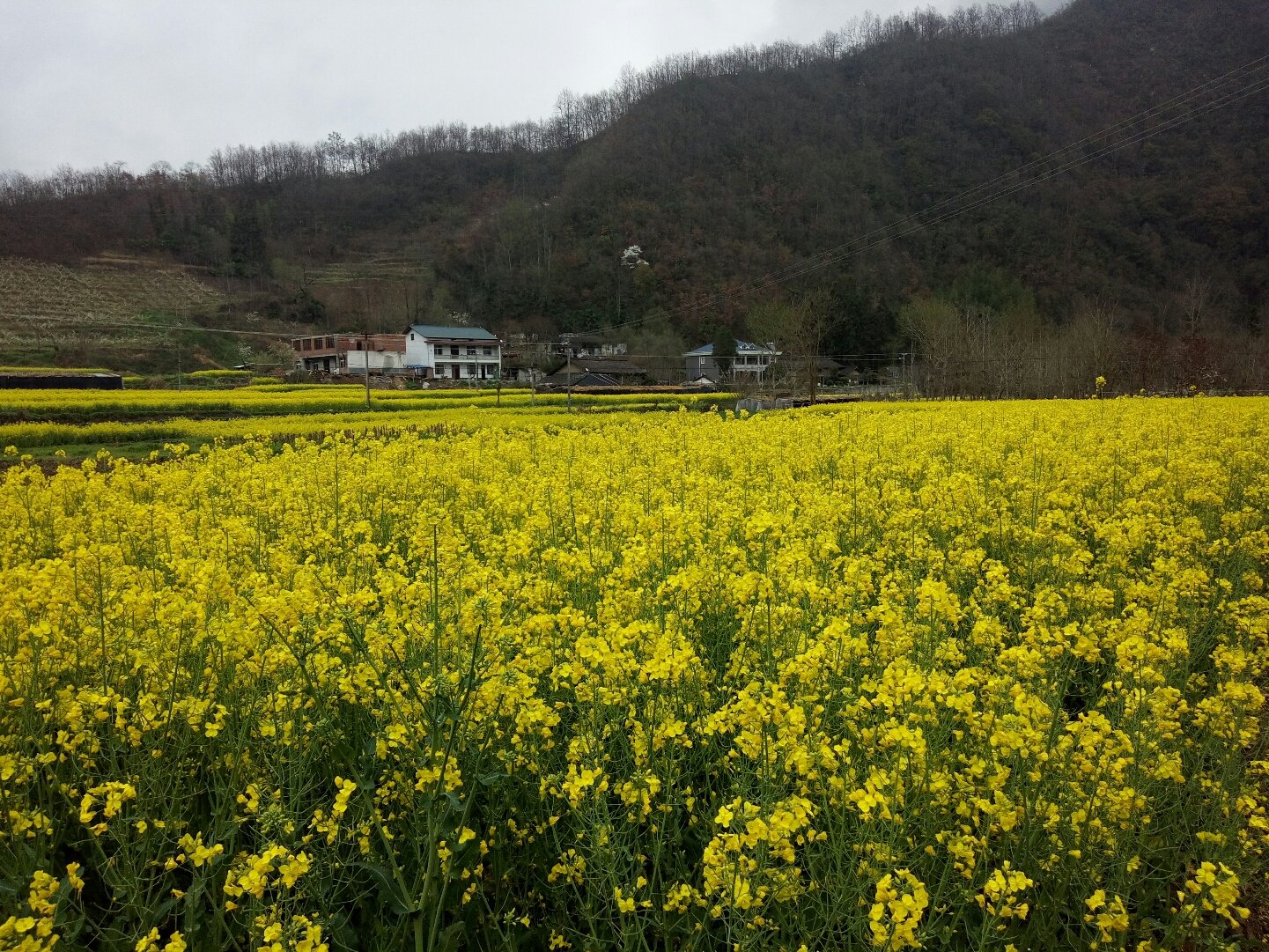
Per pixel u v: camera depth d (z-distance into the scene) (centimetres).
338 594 527
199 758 440
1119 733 391
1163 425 1611
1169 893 403
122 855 366
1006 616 653
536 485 1033
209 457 1580
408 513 1014
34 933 298
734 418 2730
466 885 378
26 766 386
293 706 412
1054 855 366
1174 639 470
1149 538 812
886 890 294
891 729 369
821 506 880
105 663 427
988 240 8075
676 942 366
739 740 373
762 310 8088
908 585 623
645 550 583
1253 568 746
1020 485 1102
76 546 830
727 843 303
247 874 317
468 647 447
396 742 374
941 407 3048
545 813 411
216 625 441
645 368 8594
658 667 381
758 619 517
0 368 7275
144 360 9044
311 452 1599
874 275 8300
